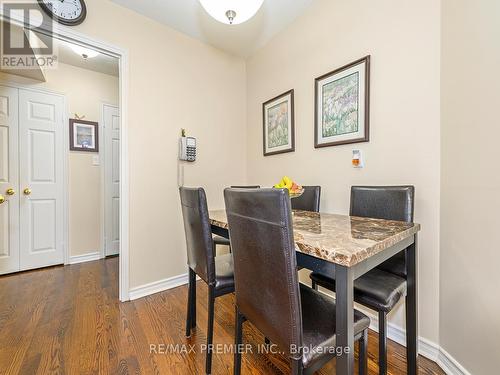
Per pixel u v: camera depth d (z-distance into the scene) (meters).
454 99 1.23
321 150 2.04
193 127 2.51
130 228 2.11
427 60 1.39
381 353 1.18
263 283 0.84
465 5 1.16
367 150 1.70
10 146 2.65
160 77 2.27
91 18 1.88
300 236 0.93
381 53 1.61
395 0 1.54
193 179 2.52
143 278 2.18
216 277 1.31
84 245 3.12
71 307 1.94
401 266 1.24
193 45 2.51
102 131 3.25
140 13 2.13
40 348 1.45
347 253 0.72
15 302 2.02
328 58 1.97
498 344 1.00
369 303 1.10
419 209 1.44
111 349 1.45
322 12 2.00
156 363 1.35
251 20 2.26
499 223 0.99
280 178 2.47
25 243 2.74
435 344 1.38
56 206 2.93
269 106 2.58
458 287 1.22
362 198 1.52
